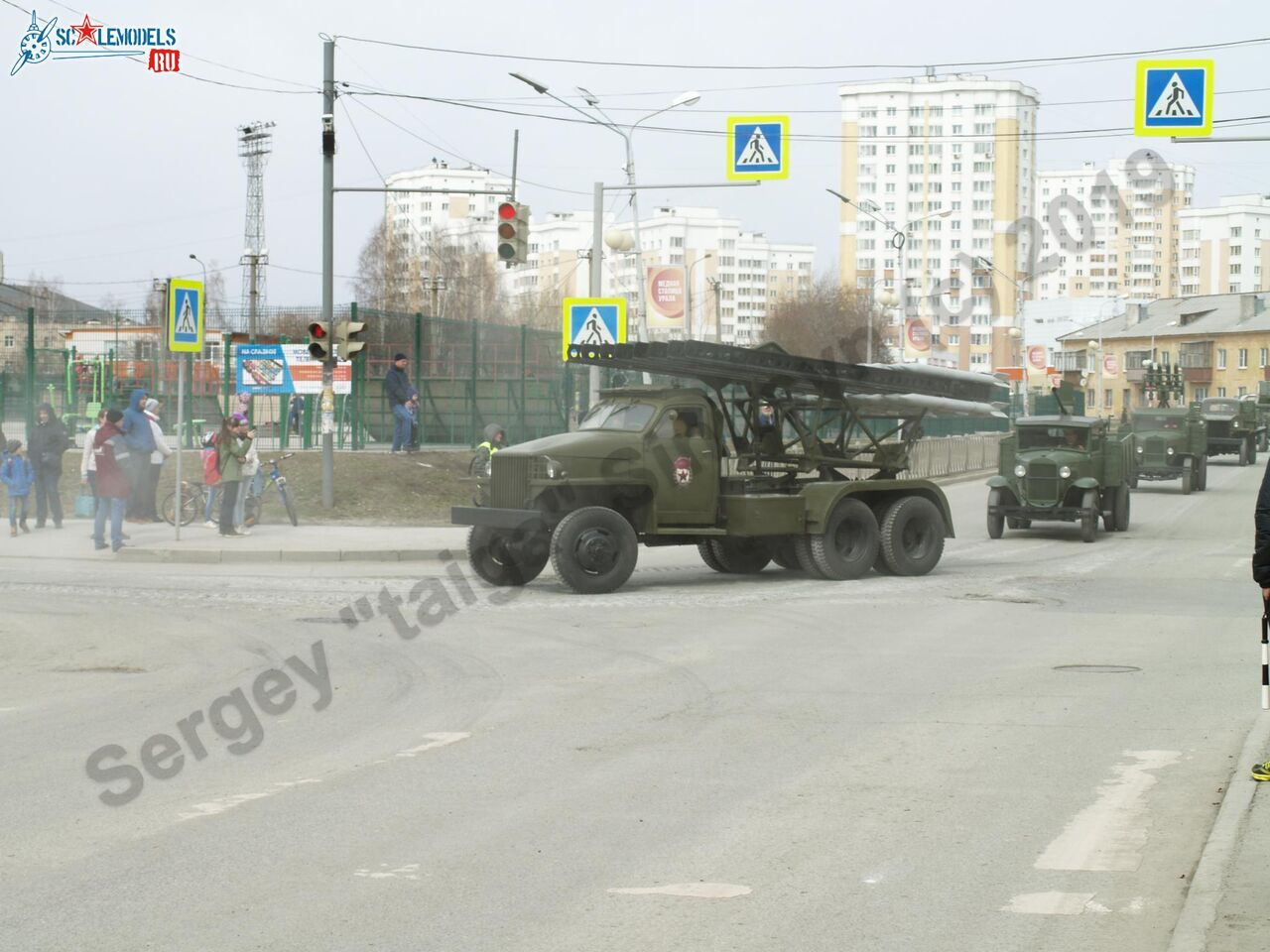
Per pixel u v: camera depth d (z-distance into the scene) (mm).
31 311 30531
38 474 23875
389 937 5191
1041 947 5094
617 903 5578
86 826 6770
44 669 11406
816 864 6121
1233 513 31922
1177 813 6930
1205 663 11734
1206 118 19375
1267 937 4926
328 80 25281
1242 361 76812
